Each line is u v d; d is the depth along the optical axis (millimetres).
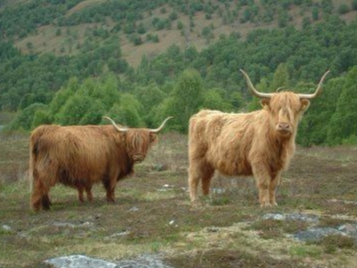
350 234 9078
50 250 8727
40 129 12719
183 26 161250
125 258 8133
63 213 11742
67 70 124750
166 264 7887
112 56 143000
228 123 11820
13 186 16609
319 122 41094
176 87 42688
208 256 8102
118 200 13859
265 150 10922
